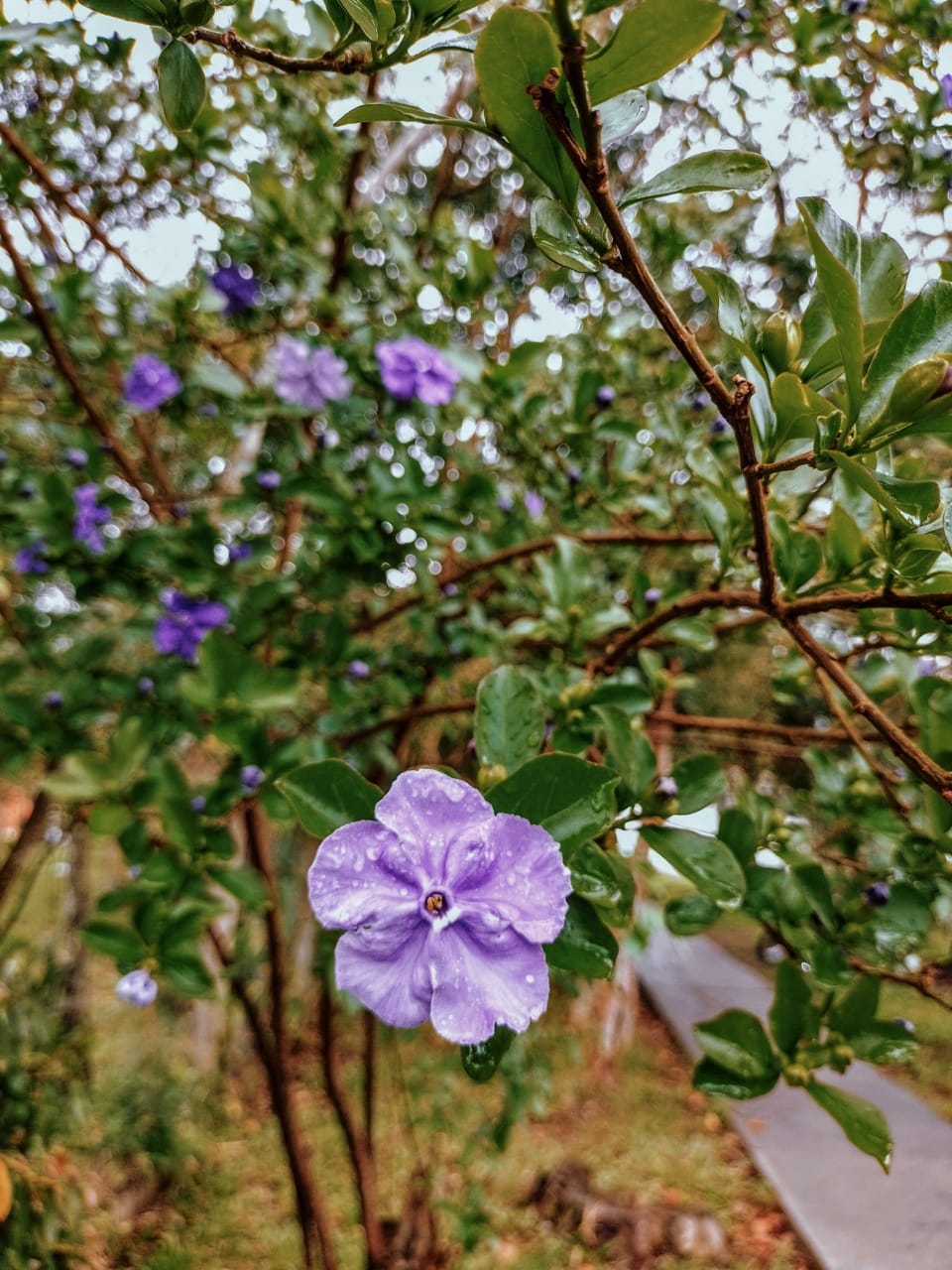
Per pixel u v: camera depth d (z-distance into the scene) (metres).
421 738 0.63
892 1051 0.23
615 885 0.20
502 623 0.48
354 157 0.47
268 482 0.41
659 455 0.43
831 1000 0.24
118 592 0.41
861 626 0.26
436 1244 0.69
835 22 0.39
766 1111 1.36
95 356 0.46
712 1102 1.38
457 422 0.46
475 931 0.18
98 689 0.43
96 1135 0.94
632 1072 1.49
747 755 0.47
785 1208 1.07
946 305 0.17
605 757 0.24
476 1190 0.74
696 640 0.32
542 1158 1.18
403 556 0.41
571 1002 1.39
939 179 0.39
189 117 0.18
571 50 0.13
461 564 0.46
